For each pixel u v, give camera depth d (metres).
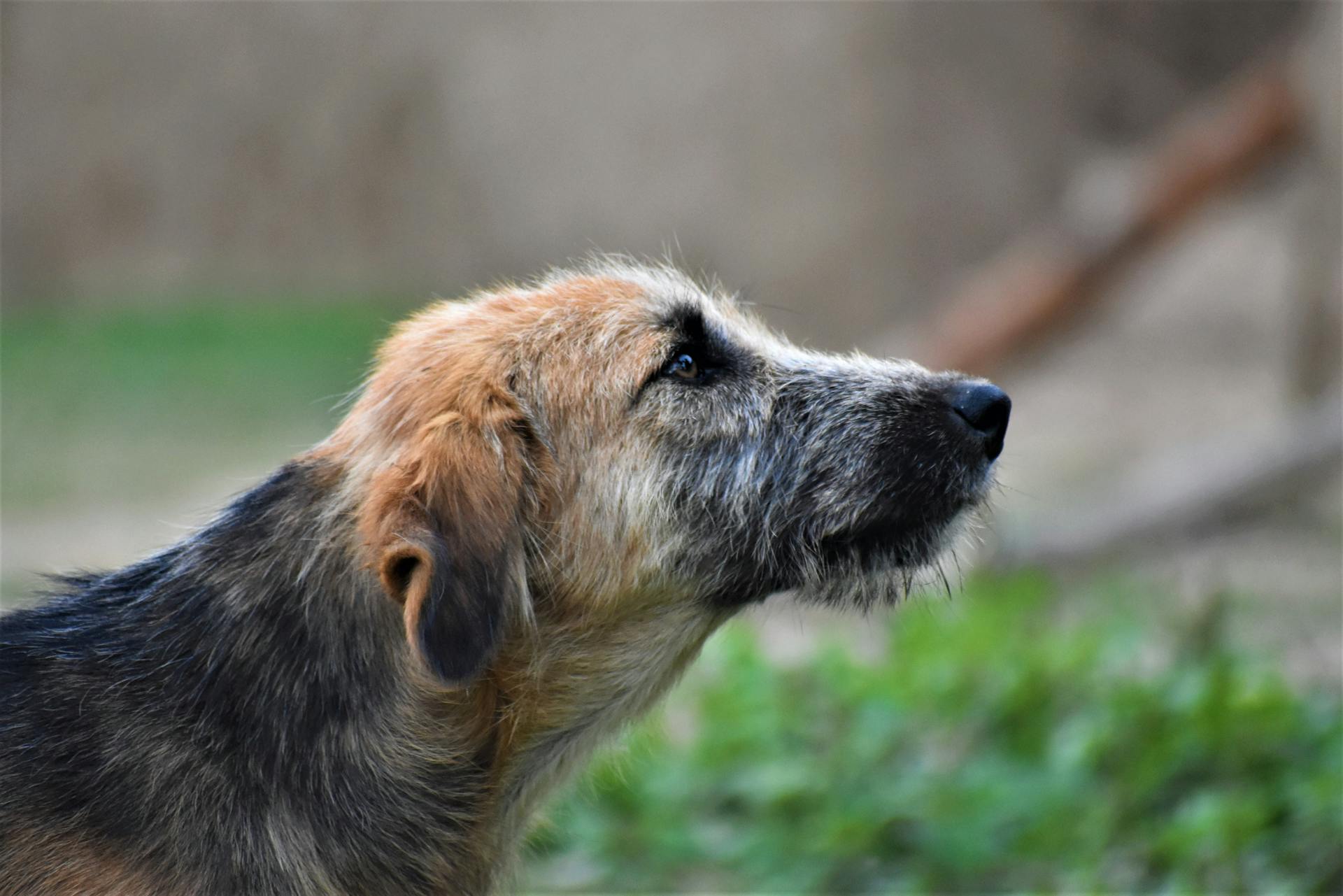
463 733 5.80
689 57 32.72
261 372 27.41
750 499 6.42
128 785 5.29
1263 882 7.68
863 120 30.64
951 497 6.59
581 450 6.13
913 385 6.70
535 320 6.32
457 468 5.54
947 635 11.65
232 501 6.30
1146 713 9.20
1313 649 11.63
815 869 8.62
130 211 36.22
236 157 36.31
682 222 32.03
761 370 6.65
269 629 5.64
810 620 14.77
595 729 6.29
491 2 35.34
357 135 36.06
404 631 5.63
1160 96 30.89
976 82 30.77
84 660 5.64
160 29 36.59
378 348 6.86
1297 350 19.39
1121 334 28.00
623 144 33.19
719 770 9.92
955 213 30.39
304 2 36.56
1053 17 30.80
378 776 5.60
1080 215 20.09
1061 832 8.48
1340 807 7.85
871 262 30.20
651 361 6.32
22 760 5.28
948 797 8.86
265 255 36.00
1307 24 22.03
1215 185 19.62
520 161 34.28
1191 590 13.94
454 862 5.80
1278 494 15.34
